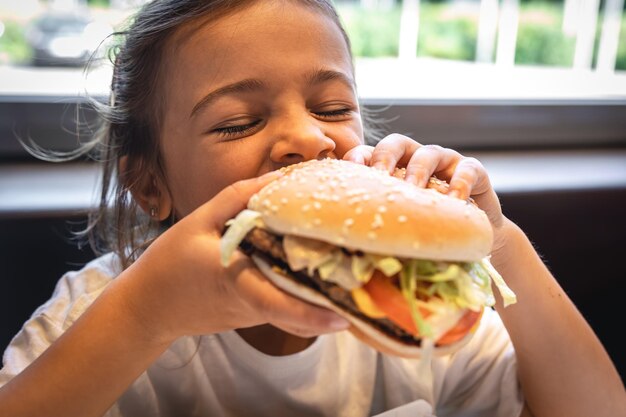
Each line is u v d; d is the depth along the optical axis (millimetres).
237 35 873
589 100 2289
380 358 1162
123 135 1180
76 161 1873
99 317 829
